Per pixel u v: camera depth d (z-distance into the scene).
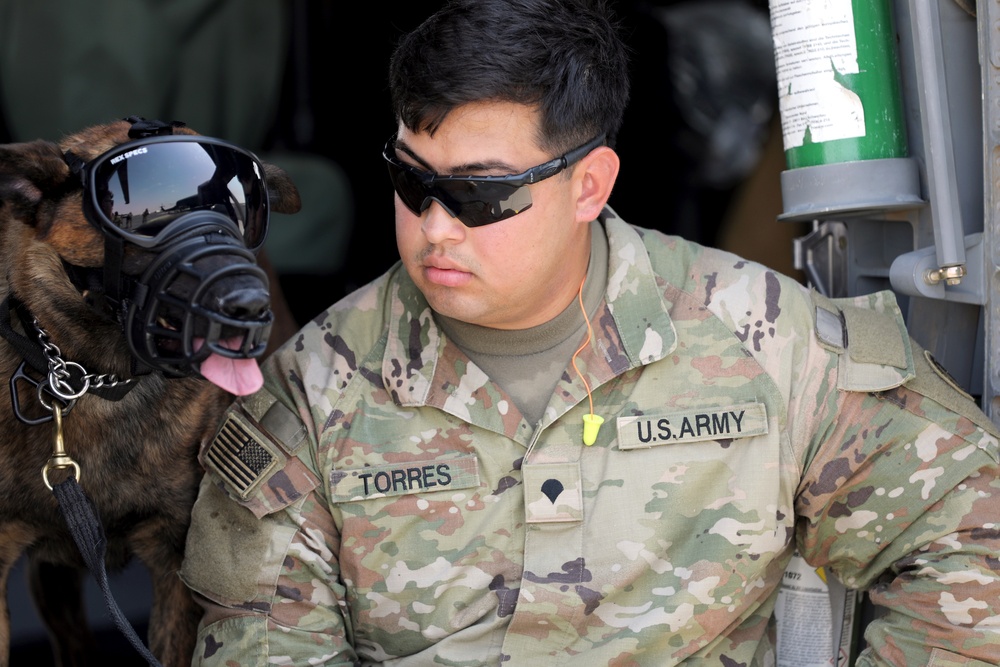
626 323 3.12
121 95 6.35
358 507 3.03
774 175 7.42
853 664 3.58
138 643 2.97
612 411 3.07
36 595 4.38
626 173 7.85
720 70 8.01
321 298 7.36
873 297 3.36
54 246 3.12
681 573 2.99
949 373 3.47
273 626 3.02
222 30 6.70
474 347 3.12
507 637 2.97
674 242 3.37
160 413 3.51
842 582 3.28
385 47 7.35
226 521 3.10
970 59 3.39
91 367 3.33
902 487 2.99
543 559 2.98
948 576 2.91
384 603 3.05
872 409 3.05
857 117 3.36
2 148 3.01
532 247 2.87
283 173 3.79
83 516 3.15
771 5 3.48
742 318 3.15
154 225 2.77
